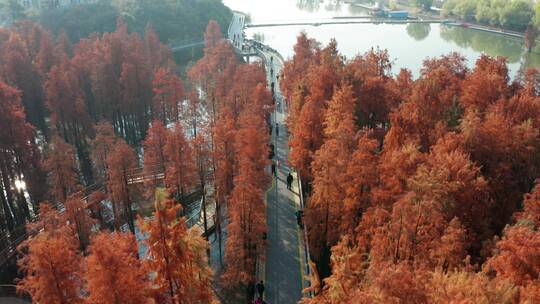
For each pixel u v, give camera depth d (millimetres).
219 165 62406
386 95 76938
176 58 171500
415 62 170125
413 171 50219
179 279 35312
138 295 33438
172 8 187375
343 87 67000
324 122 65875
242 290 55719
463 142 56781
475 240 48469
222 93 93375
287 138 90125
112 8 175375
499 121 58312
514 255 36219
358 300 31250
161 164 70375
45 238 35281
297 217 63031
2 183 73375
